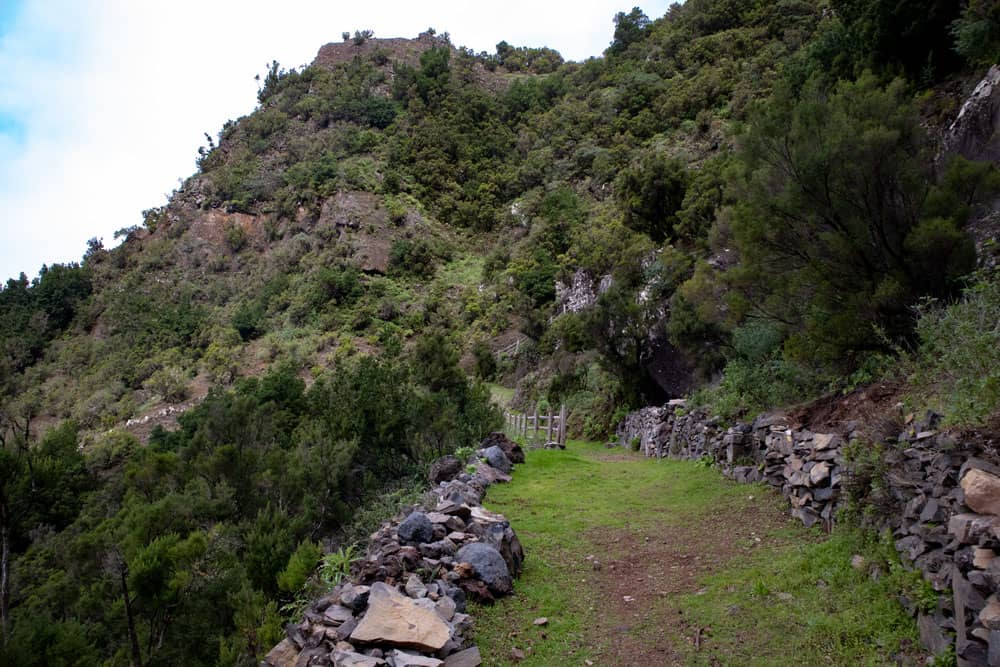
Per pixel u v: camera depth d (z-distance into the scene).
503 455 10.34
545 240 44.88
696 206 20.20
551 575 5.61
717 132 37.12
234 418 15.32
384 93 81.06
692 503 7.76
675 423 12.66
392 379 14.08
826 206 6.86
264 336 49.75
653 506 7.84
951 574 3.47
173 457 13.46
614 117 54.84
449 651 4.01
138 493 13.16
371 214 59.00
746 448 8.52
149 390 44.81
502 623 4.62
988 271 6.06
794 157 6.86
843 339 6.66
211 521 10.72
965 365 4.67
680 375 17.83
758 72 40.78
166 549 7.38
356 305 49.66
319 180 63.78
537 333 34.78
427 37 105.06
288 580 5.88
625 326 18.53
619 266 21.58
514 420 20.41
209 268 63.03
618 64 66.31
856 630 3.93
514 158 66.31
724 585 5.07
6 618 7.43
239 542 9.93
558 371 26.02
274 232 63.09
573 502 8.15
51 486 8.30
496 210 61.78
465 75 84.81
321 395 16.03
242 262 62.53
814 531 5.83
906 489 4.34
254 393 21.45
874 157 6.41
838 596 4.41
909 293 6.39
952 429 4.06
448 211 62.47
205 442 14.95
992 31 11.13
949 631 3.38
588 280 29.25
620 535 6.71
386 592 4.25
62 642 5.82
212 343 49.41
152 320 54.81
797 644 3.98
